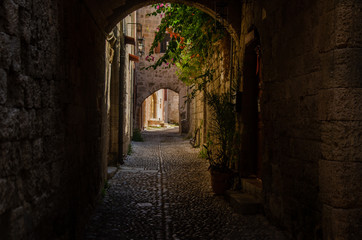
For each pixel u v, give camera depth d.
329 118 2.96
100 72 5.52
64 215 3.21
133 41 10.07
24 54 2.20
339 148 2.89
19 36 2.11
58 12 2.99
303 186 3.52
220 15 6.22
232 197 5.18
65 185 3.25
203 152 10.86
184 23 7.62
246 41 5.67
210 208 5.13
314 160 3.30
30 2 2.28
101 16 5.08
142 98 20.27
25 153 2.22
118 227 4.24
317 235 3.21
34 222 2.37
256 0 5.09
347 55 2.86
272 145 4.39
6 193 1.92
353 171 2.87
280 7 4.12
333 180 2.92
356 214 2.87
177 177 7.56
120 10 5.66
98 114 5.36
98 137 5.38
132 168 8.73
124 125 10.25
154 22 20.20
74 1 3.62
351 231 2.86
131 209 5.06
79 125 3.93
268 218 4.52
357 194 2.87
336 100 2.90
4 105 1.89
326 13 3.02
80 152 4.00
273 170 4.35
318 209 3.21
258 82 5.88
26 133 2.23
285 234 3.93
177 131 24.25
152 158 10.62
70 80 3.45
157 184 6.85
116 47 8.46
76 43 3.73
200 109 12.66
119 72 9.00
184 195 5.95
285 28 3.97
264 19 4.70
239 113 6.21
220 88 8.12
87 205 4.48
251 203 4.82
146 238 3.87
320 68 3.15
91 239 3.81
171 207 5.18
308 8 3.38
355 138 2.88
